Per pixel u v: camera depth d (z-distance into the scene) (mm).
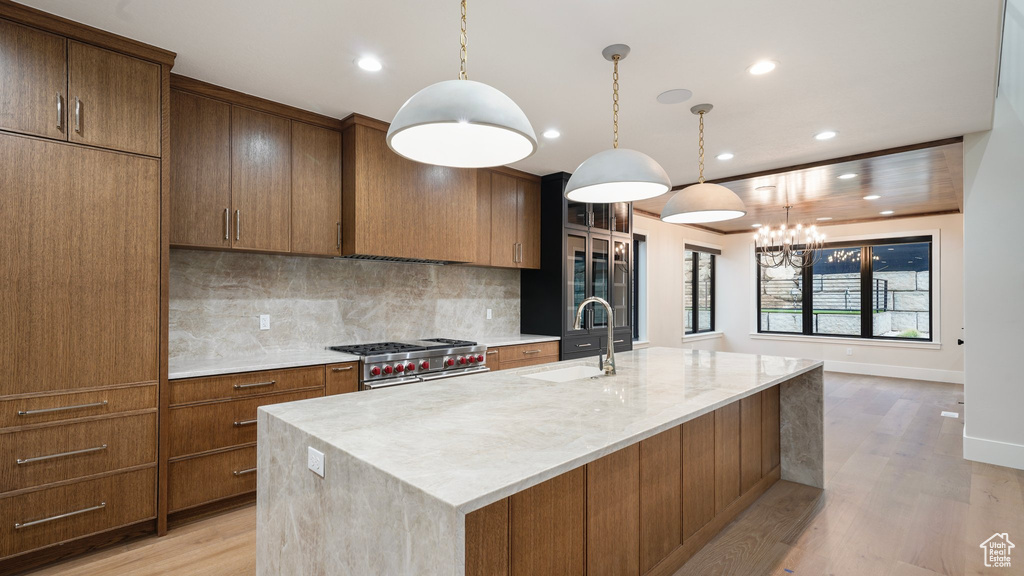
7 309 2035
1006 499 2932
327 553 1372
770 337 8281
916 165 4266
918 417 4938
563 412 1718
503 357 4164
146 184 2391
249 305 3246
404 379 3379
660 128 3467
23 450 2074
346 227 3354
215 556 2281
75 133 2191
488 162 1757
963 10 2039
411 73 2668
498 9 2059
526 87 2814
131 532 2389
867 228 7387
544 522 1490
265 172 3021
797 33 2230
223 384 2656
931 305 6949
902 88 2799
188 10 2078
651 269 6887
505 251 4488
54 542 2152
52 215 2135
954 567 2199
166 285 2455
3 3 2002
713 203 2598
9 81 2033
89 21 2166
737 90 2838
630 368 2758
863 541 2436
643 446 1960
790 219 7379
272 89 2873
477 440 1394
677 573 2143
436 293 4328
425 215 3688
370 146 3359
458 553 971
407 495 1083
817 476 3137
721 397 1974
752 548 2367
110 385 2287
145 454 2391
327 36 2291
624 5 2021
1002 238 3494
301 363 2945
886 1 1979
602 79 2713
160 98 2434
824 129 3471
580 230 4891
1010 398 3500
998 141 3486
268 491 1678
